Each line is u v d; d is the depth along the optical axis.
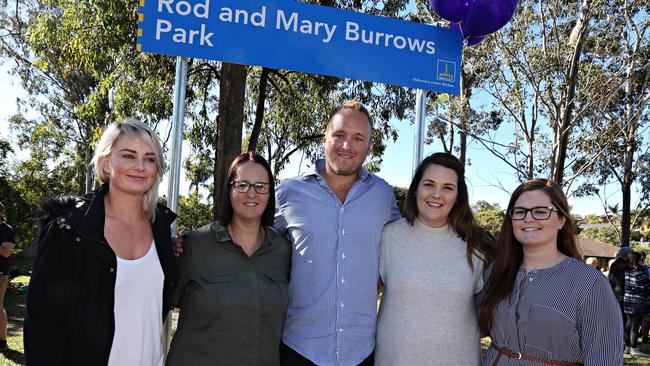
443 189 2.76
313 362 2.69
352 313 2.74
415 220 2.88
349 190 2.93
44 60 12.34
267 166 2.75
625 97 16.70
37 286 2.14
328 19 3.44
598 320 2.27
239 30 3.28
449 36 3.70
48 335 2.15
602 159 21.36
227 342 2.51
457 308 2.69
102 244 2.23
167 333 3.07
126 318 2.26
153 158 2.40
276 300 2.62
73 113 25.14
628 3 14.77
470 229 2.82
